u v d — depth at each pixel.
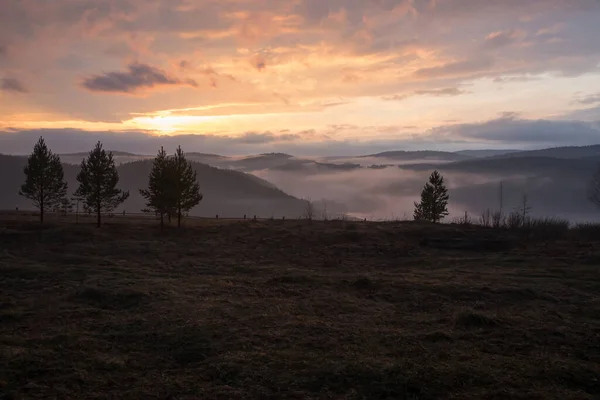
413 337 11.23
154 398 7.91
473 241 31.67
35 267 20.12
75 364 9.27
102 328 11.74
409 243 33.12
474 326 12.18
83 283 17.41
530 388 8.29
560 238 33.88
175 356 9.93
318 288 17.11
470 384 8.48
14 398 7.75
